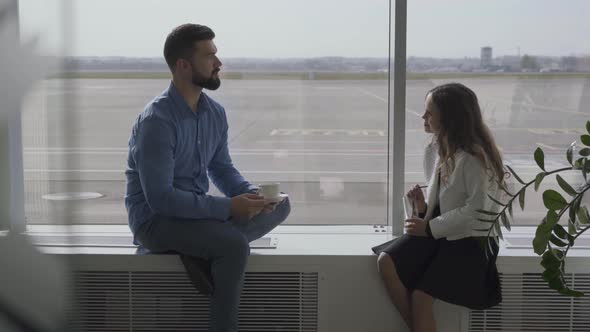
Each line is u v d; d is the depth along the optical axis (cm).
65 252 311
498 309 310
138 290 315
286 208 324
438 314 308
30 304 200
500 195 295
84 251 316
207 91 342
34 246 203
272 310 317
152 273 313
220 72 340
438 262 292
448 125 293
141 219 306
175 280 313
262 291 316
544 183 346
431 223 293
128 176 310
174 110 304
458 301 287
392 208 346
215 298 295
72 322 310
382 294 314
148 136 293
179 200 291
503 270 309
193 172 314
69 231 335
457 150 292
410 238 305
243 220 316
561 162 345
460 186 291
